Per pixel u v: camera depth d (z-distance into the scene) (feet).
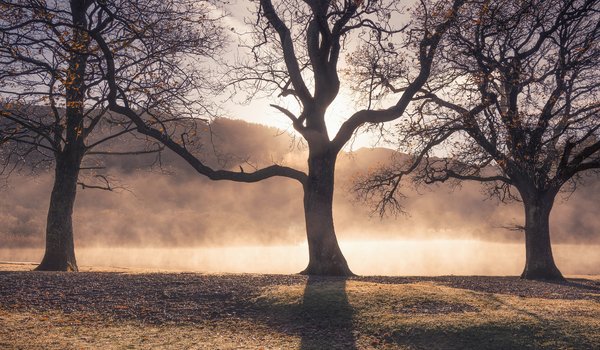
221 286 58.39
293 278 65.10
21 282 58.75
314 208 77.10
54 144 87.10
